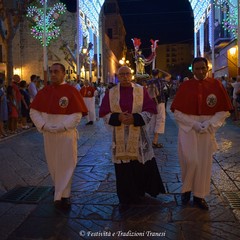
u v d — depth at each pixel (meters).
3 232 3.68
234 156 6.96
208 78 4.24
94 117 13.41
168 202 4.47
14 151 7.74
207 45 25.00
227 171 5.86
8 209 4.32
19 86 11.83
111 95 4.35
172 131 10.94
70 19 29.97
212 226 3.76
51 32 21.39
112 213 4.16
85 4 20.83
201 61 4.13
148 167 4.47
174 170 6.02
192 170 4.18
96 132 10.99
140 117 4.21
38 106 4.28
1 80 9.75
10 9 12.67
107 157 7.12
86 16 22.33
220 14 23.20
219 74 24.59
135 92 4.32
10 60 13.09
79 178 5.62
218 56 25.06
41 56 31.02
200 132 4.06
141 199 4.59
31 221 3.95
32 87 12.35
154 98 7.88
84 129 11.83
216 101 4.14
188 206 4.32
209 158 4.23
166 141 9.01
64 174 4.27
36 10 18.33
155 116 8.09
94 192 4.92
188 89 4.20
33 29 21.97
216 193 4.80
